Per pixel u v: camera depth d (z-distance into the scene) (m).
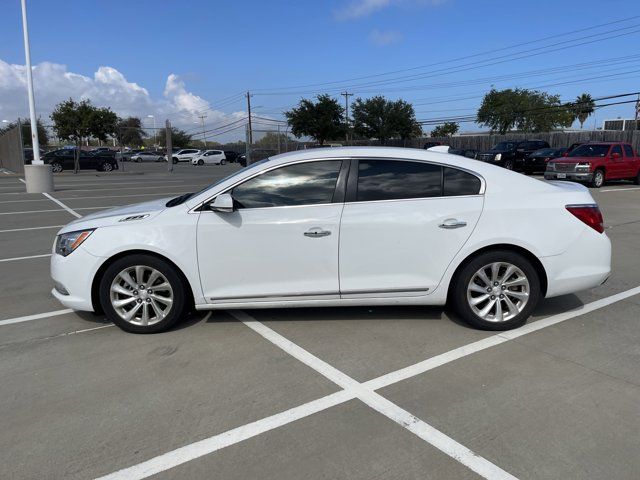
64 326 4.76
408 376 3.70
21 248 8.48
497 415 3.18
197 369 3.85
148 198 15.76
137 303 4.47
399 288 4.40
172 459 2.79
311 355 4.07
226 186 4.41
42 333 4.60
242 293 4.41
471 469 2.68
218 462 2.76
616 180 19.70
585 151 18.83
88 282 4.42
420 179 4.43
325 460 2.77
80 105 29.62
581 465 2.69
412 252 4.35
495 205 4.38
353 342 4.30
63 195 16.72
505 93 55.25
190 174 30.25
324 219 4.31
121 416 3.22
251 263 4.37
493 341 4.29
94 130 29.36
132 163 54.62
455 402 3.33
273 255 4.35
